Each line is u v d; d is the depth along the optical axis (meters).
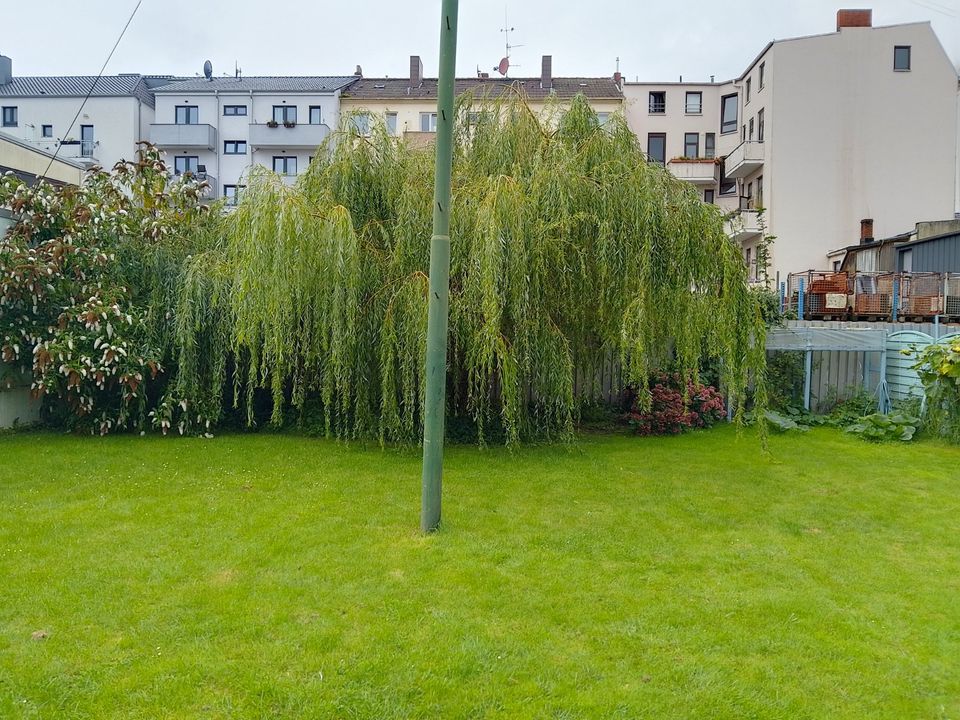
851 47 27.14
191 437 9.53
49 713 2.97
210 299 9.27
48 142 30.42
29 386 9.93
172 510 5.93
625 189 7.93
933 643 3.76
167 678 3.24
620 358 8.40
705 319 8.32
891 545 5.50
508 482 7.21
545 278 8.14
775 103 27.44
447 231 5.40
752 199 28.50
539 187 8.02
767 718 3.06
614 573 4.71
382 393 8.32
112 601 4.06
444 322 5.42
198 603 4.06
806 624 3.96
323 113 33.56
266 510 5.98
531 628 3.86
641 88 34.38
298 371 8.93
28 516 5.68
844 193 27.22
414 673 3.34
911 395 11.72
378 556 4.91
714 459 8.81
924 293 16.95
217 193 34.03
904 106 27.11
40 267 8.75
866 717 3.08
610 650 3.63
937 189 27.05
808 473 8.06
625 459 8.63
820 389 13.20
